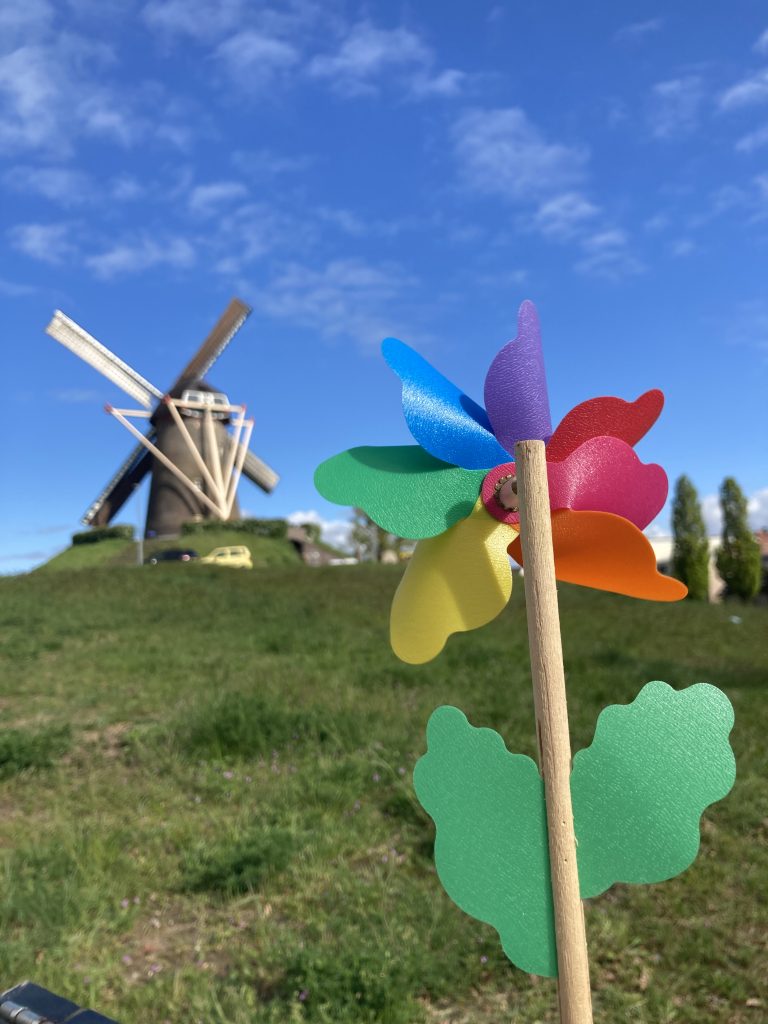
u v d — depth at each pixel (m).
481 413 1.24
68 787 5.10
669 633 12.77
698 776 1.10
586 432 1.30
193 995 2.75
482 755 1.10
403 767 5.05
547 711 1.04
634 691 7.48
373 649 10.34
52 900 3.33
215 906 3.50
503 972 2.96
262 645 10.90
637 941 3.14
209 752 5.60
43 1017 1.02
